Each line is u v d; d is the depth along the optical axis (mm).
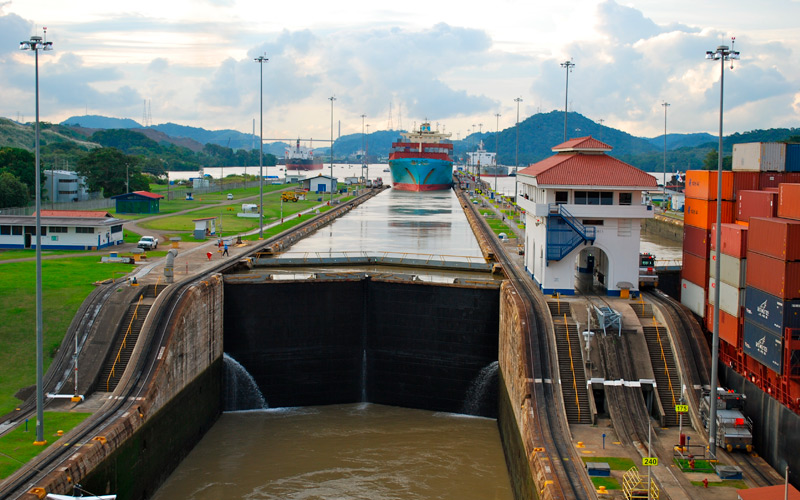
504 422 66812
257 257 103750
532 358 61000
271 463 61750
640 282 79875
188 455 63938
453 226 166500
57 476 42688
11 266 88875
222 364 77375
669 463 48688
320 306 80000
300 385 79938
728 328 61062
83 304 69188
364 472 59688
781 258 50344
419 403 79312
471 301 76812
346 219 182875
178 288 70375
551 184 73625
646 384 58625
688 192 74750
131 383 57125
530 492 48812
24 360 61938
